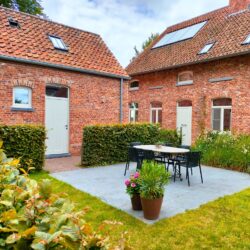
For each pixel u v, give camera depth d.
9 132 6.79
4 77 8.34
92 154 8.53
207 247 3.42
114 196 5.43
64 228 1.35
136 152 7.41
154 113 15.04
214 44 12.29
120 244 1.49
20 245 1.29
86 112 10.59
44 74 9.30
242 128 10.65
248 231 3.89
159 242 3.54
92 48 11.64
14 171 2.00
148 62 15.53
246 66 10.47
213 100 11.95
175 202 5.18
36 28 10.29
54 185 6.13
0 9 9.82
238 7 13.82
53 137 9.84
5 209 1.56
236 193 5.79
